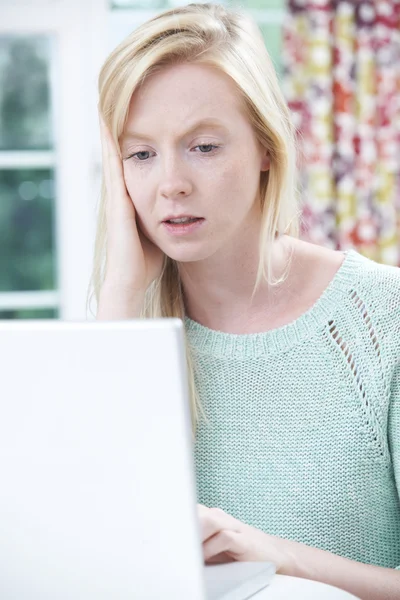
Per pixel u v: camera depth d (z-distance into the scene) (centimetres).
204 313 164
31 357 96
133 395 95
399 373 156
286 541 132
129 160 149
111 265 158
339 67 394
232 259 156
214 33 142
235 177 143
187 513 95
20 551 100
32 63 388
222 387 159
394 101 399
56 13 384
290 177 158
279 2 390
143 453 95
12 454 98
